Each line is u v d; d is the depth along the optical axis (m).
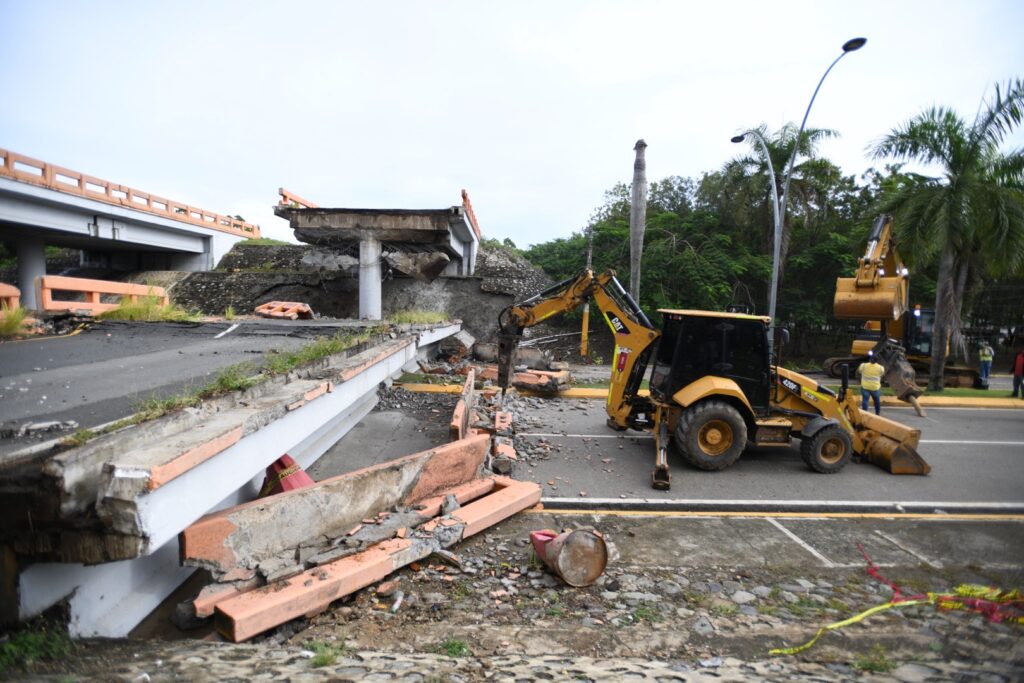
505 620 4.15
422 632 3.92
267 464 4.60
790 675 3.31
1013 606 4.45
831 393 8.77
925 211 14.88
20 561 2.97
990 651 3.73
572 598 4.51
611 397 9.45
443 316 20.08
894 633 4.08
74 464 2.83
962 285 18.70
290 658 3.18
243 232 34.72
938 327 16.62
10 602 2.97
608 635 3.98
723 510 6.93
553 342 24.22
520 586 4.69
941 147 14.81
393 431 9.29
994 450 10.00
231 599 3.73
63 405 4.49
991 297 24.41
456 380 14.46
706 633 4.04
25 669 2.65
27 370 6.36
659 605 4.46
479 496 6.46
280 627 3.78
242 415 4.24
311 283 23.86
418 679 2.90
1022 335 20.20
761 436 8.48
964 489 7.78
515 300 23.50
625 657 3.66
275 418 4.69
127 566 3.85
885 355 13.81
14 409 4.34
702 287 22.53
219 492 3.78
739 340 8.41
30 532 2.85
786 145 23.34
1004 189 14.59
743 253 24.73
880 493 7.56
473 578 4.76
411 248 20.62
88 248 29.27
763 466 8.68
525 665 3.32
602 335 25.19
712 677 3.20
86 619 3.39
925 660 3.64
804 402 8.75
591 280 9.29
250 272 26.45
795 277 25.75
